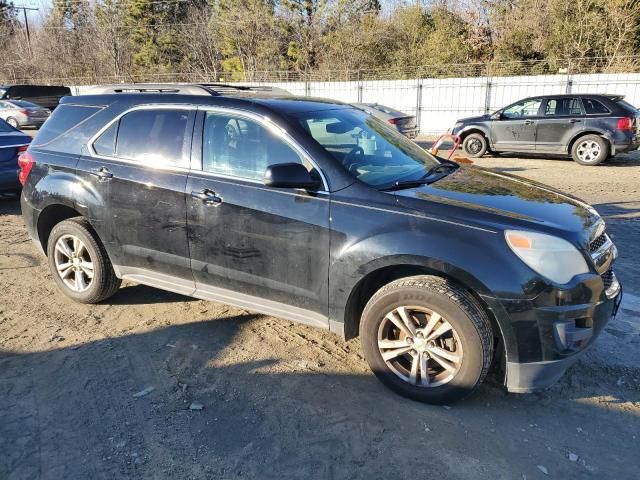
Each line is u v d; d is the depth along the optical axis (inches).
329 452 113.0
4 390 134.1
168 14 1907.0
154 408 127.3
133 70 1902.1
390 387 132.6
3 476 106.0
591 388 135.5
